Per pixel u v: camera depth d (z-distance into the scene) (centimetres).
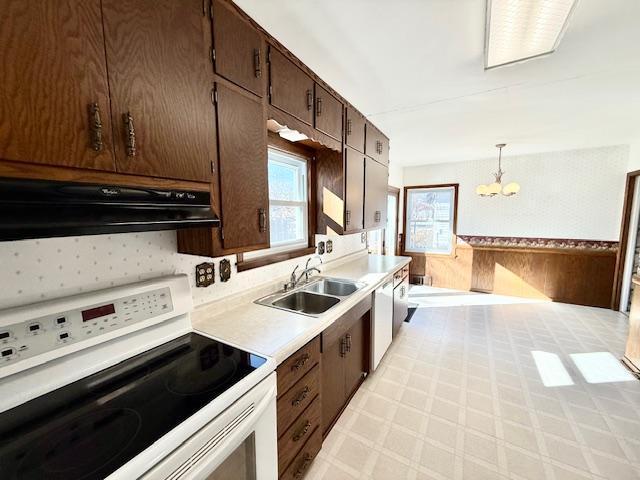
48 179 65
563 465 148
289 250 213
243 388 88
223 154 112
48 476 57
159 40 86
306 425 133
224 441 79
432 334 308
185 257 132
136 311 106
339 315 157
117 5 75
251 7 119
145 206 82
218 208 111
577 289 402
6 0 57
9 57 58
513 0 114
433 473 144
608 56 158
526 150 397
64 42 66
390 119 263
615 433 168
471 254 472
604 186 381
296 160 216
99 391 85
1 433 69
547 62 165
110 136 75
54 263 92
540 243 425
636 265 362
